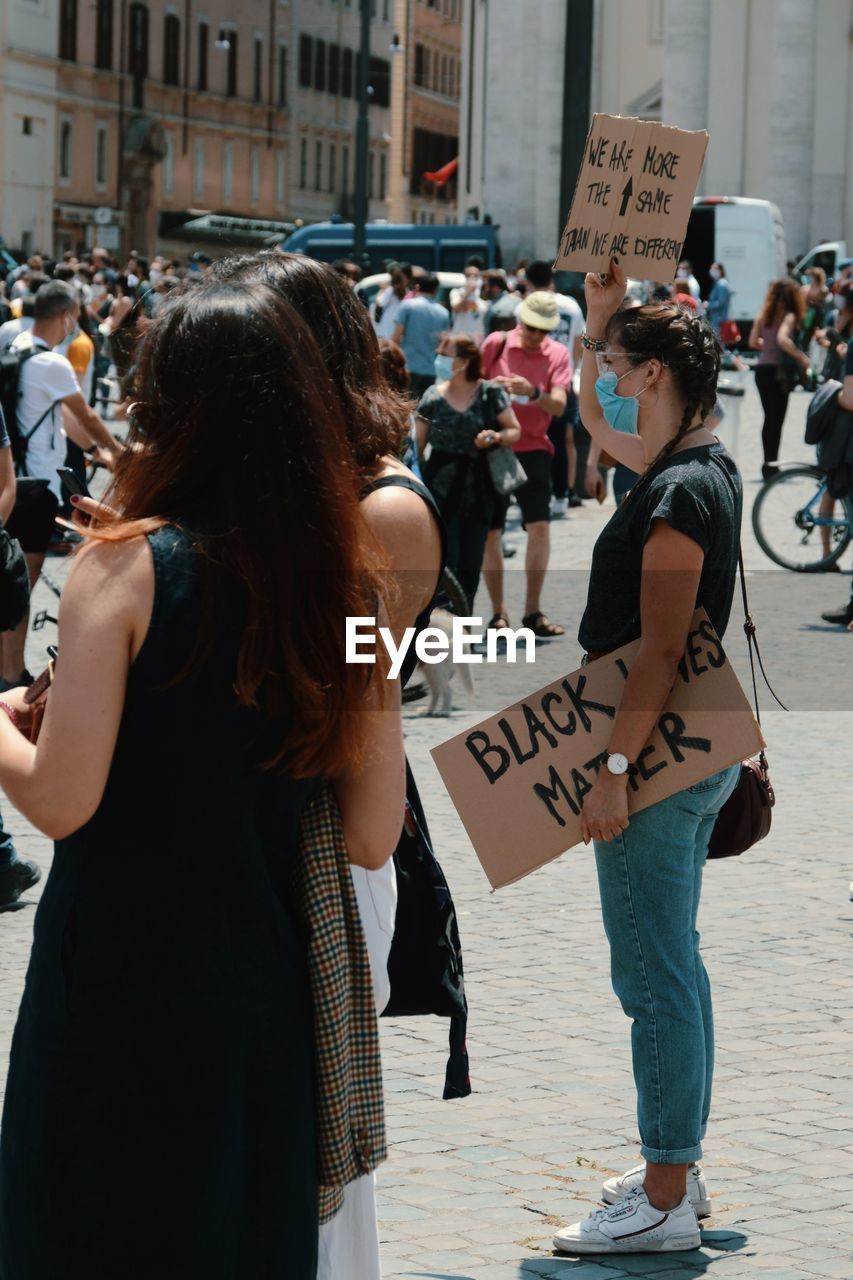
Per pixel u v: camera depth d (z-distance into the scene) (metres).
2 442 7.11
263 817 2.43
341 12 92.50
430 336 17.09
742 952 5.99
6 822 7.62
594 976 5.79
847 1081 4.89
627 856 3.80
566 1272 3.79
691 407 3.70
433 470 10.74
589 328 4.12
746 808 3.94
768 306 18.83
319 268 2.67
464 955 5.99
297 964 2.46
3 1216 2.44
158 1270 2.36
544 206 58.16
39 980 2.40
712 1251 3.90
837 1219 4.06
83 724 2.32
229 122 81.06
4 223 66.00
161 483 2.40
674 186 4.03
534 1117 4.66
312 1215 2.46
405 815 3.04
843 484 12.28
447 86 110.31
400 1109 4.70
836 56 55.06
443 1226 4.02
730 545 3.70
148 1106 2.35
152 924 2.36
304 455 2.40
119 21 72.12
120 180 73.00
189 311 2.42
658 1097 3.88
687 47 53.94
